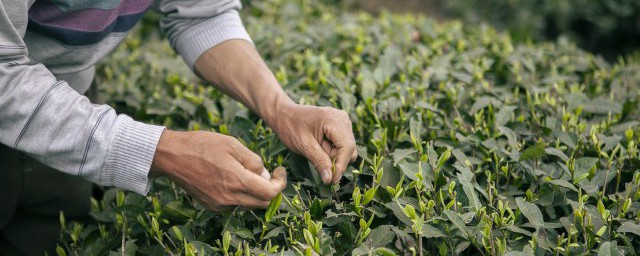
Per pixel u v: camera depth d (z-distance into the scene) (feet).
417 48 8.31
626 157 5.16
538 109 6.13
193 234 4.67
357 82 6.67
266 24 9.43
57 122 3.96
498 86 7.27
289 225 4.35
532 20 18.10
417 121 5.50
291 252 3.94
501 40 9.61
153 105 6.55
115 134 4.00
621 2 17.76
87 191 6.12
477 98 6.39
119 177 4.09
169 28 5.68
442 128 5.80
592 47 18.61
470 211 4.31
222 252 4.42
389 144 5.52
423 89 6.33
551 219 4.63
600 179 4.72
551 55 8.50
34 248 5.89
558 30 18.45
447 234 4.12
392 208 4.31
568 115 5.62
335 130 4.49
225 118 6.10
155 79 7.71
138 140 4.02
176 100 6.40
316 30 8.96
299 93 6.36
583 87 6.91
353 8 16.19
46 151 4.00
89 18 4.67
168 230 4.72
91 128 3.98
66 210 5.96
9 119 3.95
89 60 5.00
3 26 3.87
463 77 6.80
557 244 4.24
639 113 6.40
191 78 7.66
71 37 4.68
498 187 4.88
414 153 5.08
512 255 3.84
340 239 4.29
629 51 18.37
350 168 4.91
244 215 4.63
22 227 5.83
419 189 4.46
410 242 4.28
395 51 7.55
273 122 4.93
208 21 5.49
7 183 5.41
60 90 4.01
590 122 5.99
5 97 3.89
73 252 5.10
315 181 4.75
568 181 4.73
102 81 8.13
